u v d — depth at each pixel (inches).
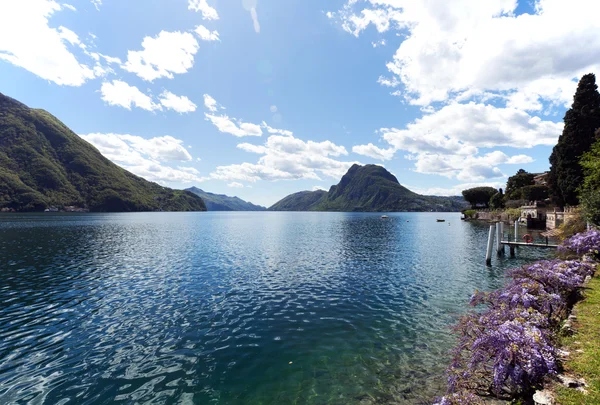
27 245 1838.1
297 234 2874.0
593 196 1127.6
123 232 2878.9
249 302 781.9
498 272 1143.6
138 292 875.4
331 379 425.7
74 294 855.1
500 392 314.7
